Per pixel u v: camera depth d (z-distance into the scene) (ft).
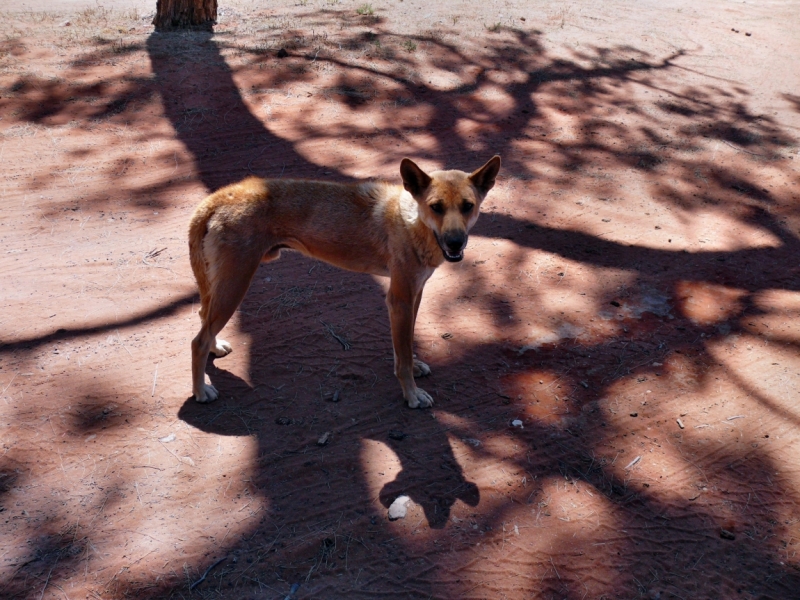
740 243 8.05
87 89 11.10
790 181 9.57
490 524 4.37
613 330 6.47
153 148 9.79
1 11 14.89
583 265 7.52
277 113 10.85
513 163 9.79
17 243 7.50
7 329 6.06
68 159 9.38
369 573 4.00
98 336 6.07
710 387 5.74
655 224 8.41
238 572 3.95
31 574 3.87
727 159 10.14
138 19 14.87
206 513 4.35
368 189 5.38
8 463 4.64
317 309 6.70
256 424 5.16
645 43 14.85
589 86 12.50
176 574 3.92
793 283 7.29
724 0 18.75
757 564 4.16
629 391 5.67
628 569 4.09
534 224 8.30
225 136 10.17
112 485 4.52
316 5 15.94
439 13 15.40
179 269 7.22
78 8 15.64
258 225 5.18
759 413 5.45
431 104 11.50
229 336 6.23
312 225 5.31
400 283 5.18
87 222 8.03
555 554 4.17
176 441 4.94
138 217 8.21
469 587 3.94
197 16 13.99
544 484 4.71
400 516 4.38
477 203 5.10
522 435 5.16
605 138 10.70
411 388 5.39
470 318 6.63
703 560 4.17
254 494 4.52
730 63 14.16
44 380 5.46
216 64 12.07
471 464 4.86
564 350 6.18
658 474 4.83
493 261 7.57
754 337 6.39
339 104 11.25
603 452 5.02
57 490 4.45
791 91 12.96
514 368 5.94
